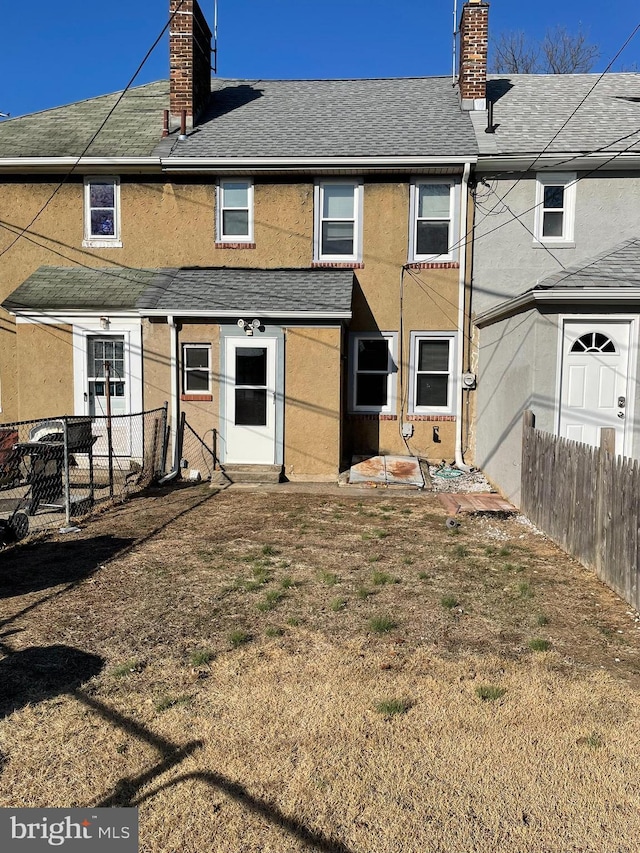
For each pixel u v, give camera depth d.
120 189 12.41
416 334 12.20
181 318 11.27
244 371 11.30
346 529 7.94
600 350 8.73
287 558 6.62
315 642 4.53
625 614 5.14
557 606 5.31
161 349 11.46
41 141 12.94
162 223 12.41
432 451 12.28
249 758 3.18
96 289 11.87
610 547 5.76
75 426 8.83
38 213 12.60
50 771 3.07
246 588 5.64
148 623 4.85
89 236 12.55
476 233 12.01
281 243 12.25
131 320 11.50
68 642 4.50
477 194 11.97
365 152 11.76
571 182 11.89
